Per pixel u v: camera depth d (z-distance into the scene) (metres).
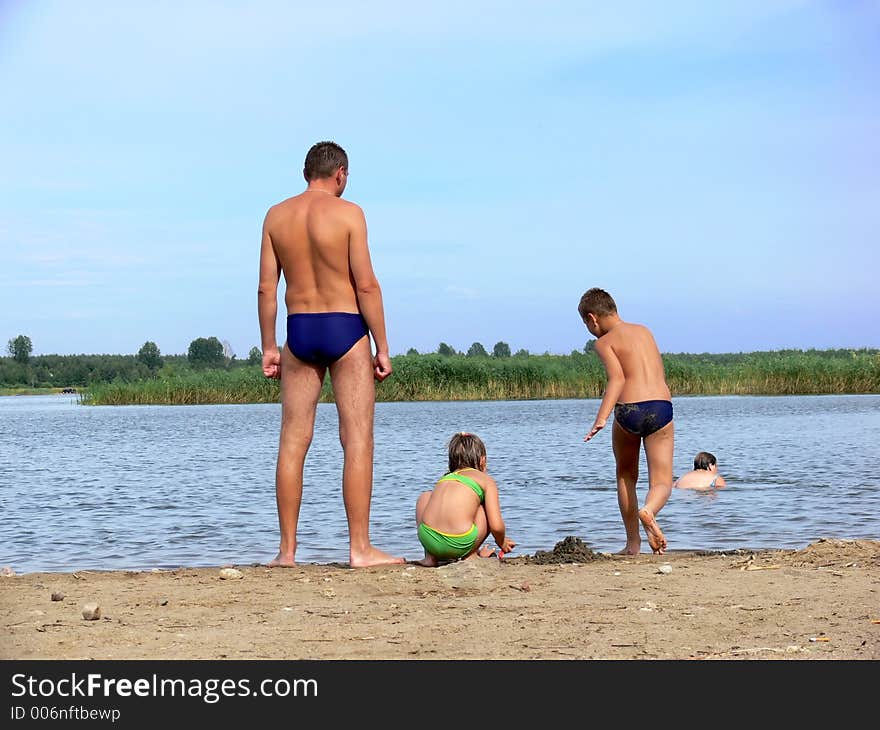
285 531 7.74
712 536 9.82
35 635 5.08
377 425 30.36
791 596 5.87
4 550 9.59
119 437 28.42
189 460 20.25
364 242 7.54
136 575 7.09
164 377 56.69
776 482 14.47
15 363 132.38
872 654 4.62
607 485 14.42
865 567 6.85
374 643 4.88
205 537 10.30
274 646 4.85
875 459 17.91
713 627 5.12
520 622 5.26
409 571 6.93
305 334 7.57
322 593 6.16
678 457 18.80
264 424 34.81
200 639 4.98
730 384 47.53
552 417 34.16
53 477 16.91
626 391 8.29
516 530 10.34
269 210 7.76
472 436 7.96
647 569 6.96
